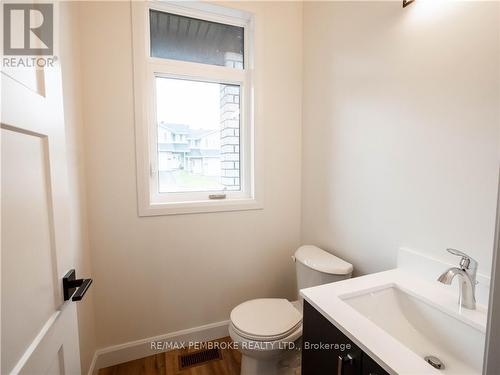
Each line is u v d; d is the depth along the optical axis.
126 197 1.55
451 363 0.85
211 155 1.87
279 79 1.88
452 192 1.00
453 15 0.97
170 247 1.69
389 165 1.27
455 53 0.97
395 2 1.20
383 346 0.72
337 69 1.59
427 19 1.06
